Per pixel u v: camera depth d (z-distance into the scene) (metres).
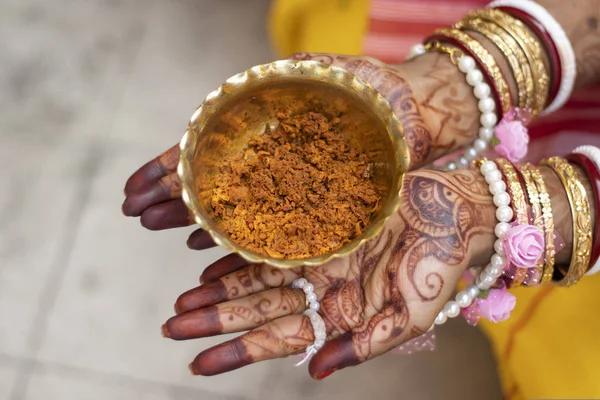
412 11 0.54
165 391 0.65
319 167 0.42
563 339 0.47
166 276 0.68
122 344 0.66
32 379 0.65
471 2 0.53
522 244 0.40
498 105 0.46
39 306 0.67
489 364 0.65
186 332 0.39
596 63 0.47
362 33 0.55
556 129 0.51
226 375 0.65
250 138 0.42
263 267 0.41
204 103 0.39
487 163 0.42
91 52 0.78
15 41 0.79
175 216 0.42
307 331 0.40
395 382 0.65
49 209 0.71
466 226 0.41
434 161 0.49
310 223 0.40
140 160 0.73
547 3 0.46
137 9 0.81
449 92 0.46
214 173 0.41
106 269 0.68
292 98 0.41
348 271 0.41
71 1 0.81
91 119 0.75
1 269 0.68
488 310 0.43
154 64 0.78
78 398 0.64
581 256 0.42
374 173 0.41
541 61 0.45
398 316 0.39
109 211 0.71
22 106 0.76
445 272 0.40
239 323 0.40
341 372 0.65
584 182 0.43
